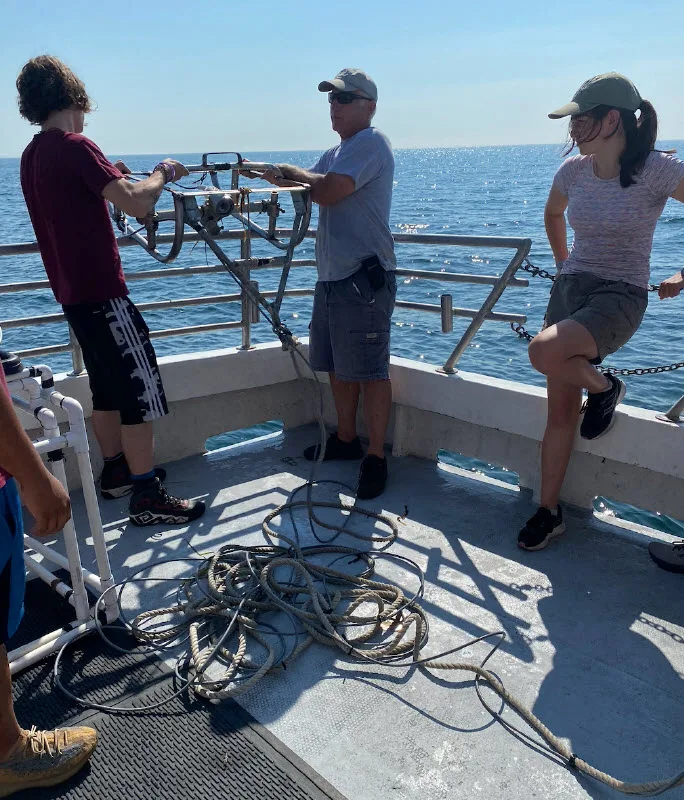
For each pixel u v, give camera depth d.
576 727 2.00
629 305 2.67
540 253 21.81
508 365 10.02
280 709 2.06
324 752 1.91
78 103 2.66
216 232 2.86
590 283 2.73
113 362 2.86
